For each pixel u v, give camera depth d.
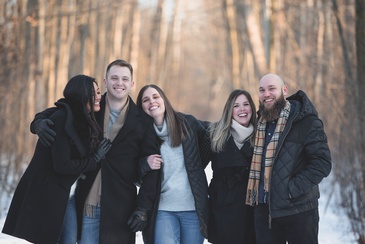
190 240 6.00
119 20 33.88
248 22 25.50
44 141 5.38
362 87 8.70
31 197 5.48
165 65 43.66
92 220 5.73
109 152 5.73
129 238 5.80
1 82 13.63
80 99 5.52
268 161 5.68
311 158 5.62
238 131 6.02
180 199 5.95
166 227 5.89
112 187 5.70
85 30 25.31
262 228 5.80
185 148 6.01
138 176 5.90
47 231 5.44
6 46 13.83
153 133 5.90
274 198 5.58
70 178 5.54
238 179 6.03
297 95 5.92
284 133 5.62
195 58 74.38
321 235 9.84
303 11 28.11
